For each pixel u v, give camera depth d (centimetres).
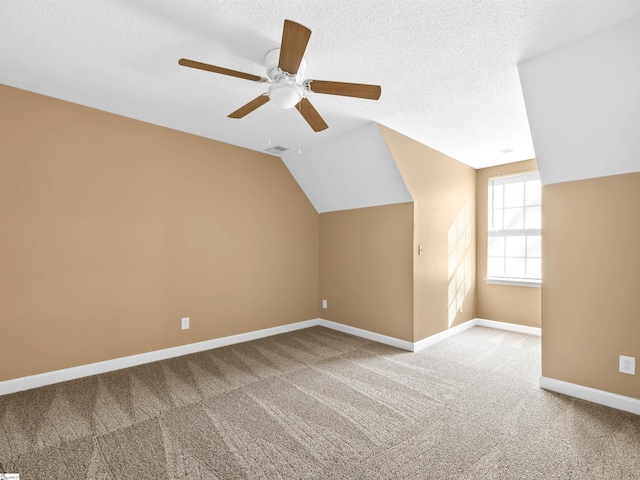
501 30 176
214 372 285
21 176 246
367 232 394
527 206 421
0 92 238
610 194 225
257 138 350
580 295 238
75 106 269
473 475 159
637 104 192
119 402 230
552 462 167
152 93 251
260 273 395
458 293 420
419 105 265
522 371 289
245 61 208
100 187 281
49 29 176
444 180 394
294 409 222
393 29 174
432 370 291
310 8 159
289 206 428
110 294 286
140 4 157
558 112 221
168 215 320
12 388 241
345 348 353
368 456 173
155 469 162
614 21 168
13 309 242
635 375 215
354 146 341
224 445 182
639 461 168
